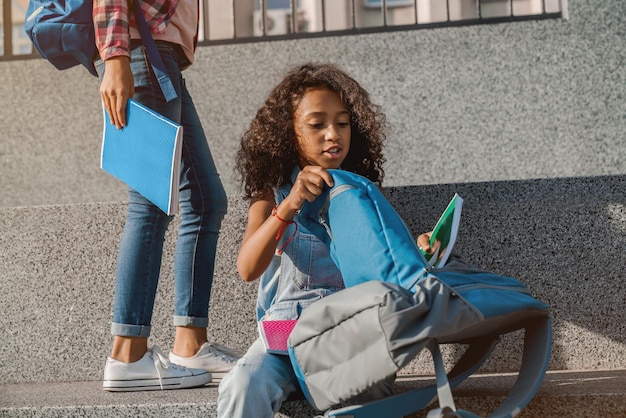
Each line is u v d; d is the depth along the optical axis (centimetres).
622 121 391
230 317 268
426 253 212
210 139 415
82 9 236
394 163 402
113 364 239
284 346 201
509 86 398
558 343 255
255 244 207
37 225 279
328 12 825
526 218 259
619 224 255
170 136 210
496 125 398
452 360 256
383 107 405
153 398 224
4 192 422
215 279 269
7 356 277
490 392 209
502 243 259
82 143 420
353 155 240
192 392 233
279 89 227
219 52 417
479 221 261
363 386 175
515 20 400
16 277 279
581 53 395
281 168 223
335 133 221
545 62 397
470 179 398
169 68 244
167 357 246
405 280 183
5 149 423
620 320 254
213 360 248
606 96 393
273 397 195
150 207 241
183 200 252
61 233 279
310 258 215
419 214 264
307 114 221
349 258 190
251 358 201
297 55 414
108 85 225
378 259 186
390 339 169
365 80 408
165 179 212
